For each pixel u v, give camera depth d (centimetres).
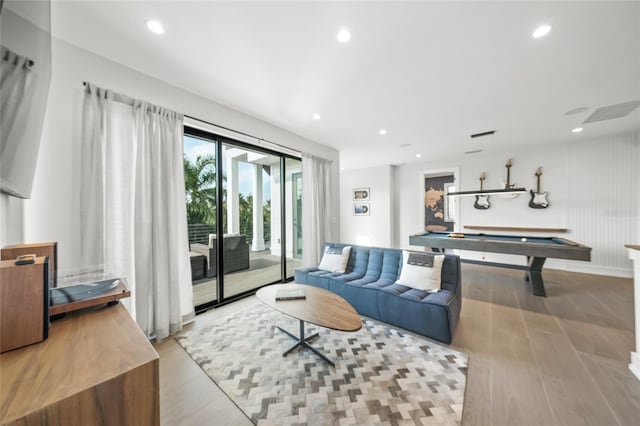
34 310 83
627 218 394
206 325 241
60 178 173
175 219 230
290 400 143
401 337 217
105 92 189
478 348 197
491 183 516
